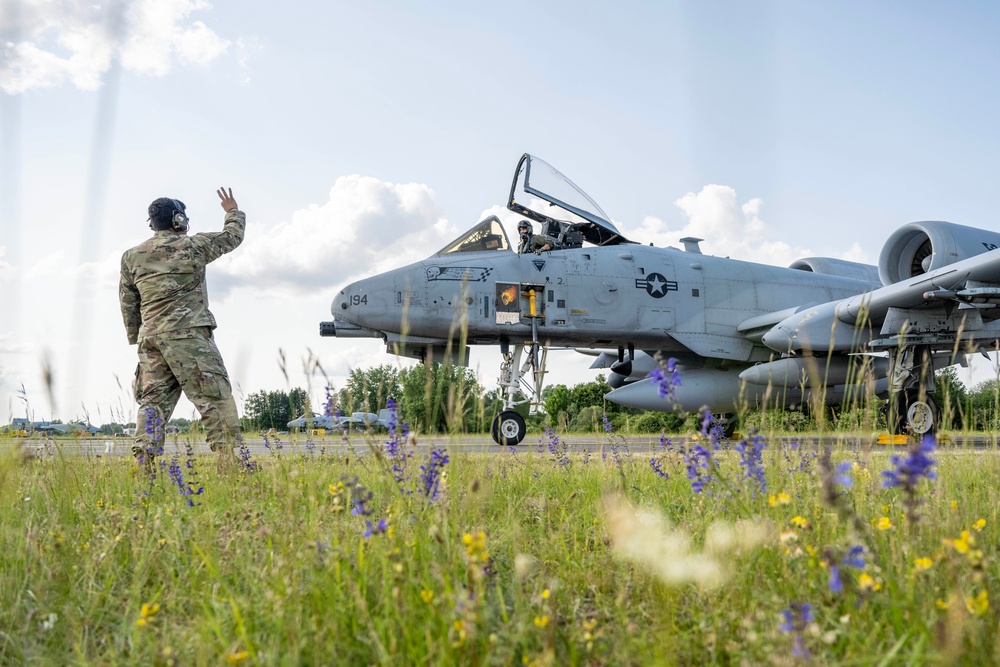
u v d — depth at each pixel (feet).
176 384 17.71
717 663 5.69
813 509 9.37
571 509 11.93
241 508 10.65
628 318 39.99
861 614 5.67
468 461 13.12
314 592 6.27
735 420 42.63
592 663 5.48
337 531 7.45
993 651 4.78
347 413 10.11
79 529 10.31
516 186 41.91
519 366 39.19
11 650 6.36
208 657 5.60
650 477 15.25
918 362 37.63
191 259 17.03
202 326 17.10
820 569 6.60
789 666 4.73
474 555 5.42
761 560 7.20
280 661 5.37
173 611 7.17
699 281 42.27
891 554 6.86
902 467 5.43
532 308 37.96
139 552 8.77
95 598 7.33
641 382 41.06
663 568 4.66
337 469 13.62
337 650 5.68
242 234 18.37
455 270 37.58
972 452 15.78
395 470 8.92
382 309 36.45
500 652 5.31
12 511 10.64
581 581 7.73
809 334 37.55
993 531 8.36
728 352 41.73
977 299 33.53
